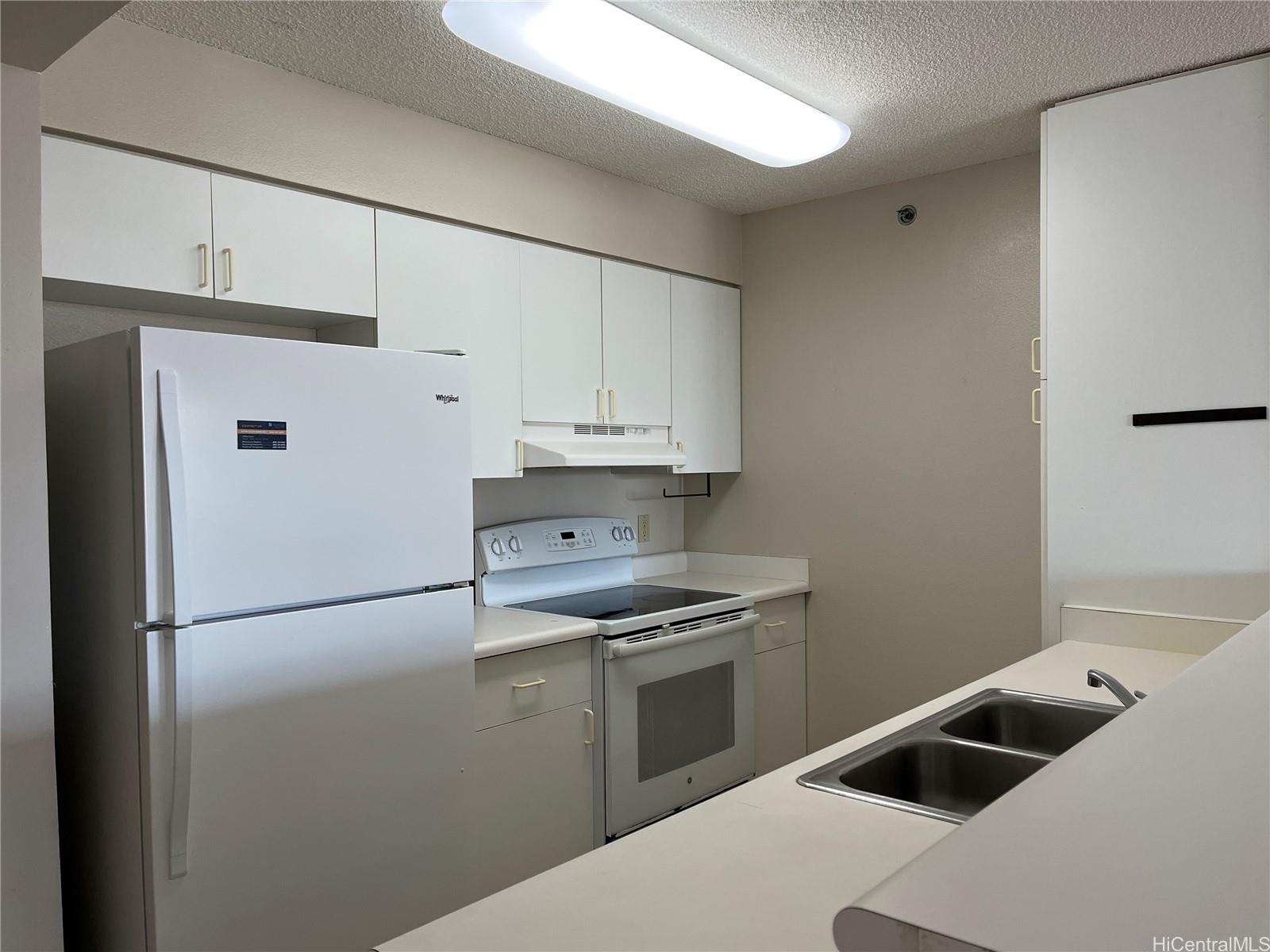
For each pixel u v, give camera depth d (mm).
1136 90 2357
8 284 1480
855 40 2111
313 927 1851
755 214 3602
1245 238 2213
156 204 1977
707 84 2104
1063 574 2496
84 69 1876
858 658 3338
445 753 2107
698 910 950
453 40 2064
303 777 1838
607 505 3518
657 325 3250
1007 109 2539
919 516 3172
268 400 1794
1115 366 2404
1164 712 633
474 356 2629
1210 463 2273
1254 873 382
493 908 964
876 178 3164
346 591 1915
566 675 2578
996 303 2986
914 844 1127
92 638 1767
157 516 1638
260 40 2053
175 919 1648
